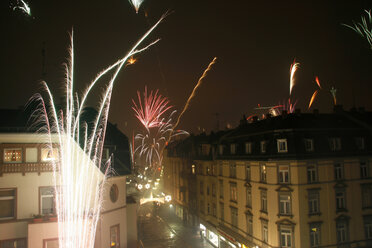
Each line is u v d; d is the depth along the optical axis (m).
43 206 20.73
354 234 27.48
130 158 28.58
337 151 28.33
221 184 39.00
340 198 27.70
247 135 33.69
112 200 24.12
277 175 27.58
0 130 20.38
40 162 20.88
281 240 27.05
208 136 48.81
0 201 19.94
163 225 52.06
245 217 32.56
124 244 24.94
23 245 20.05
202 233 44.59
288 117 30.59
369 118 32.72
